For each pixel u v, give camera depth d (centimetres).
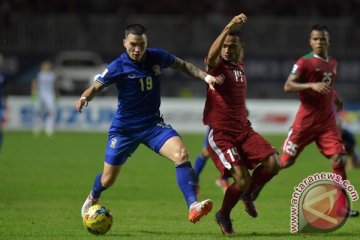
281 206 4553
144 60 3466
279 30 12156
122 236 3456
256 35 12162
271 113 11069
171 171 6531
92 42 12112
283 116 11081
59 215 4144
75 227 3725
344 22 12212
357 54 12162
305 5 13350
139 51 3366
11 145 8762
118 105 3534
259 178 3578
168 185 5578
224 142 3500
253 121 11050
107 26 12106
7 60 12038
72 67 12406
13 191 5147
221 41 3372
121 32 12131
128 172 6425
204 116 3597
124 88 3469
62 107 11162
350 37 12156
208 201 3219
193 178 3406
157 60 3488
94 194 3688
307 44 12125
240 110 3531
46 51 12081
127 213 4256
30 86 12056
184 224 3878
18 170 6391
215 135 3522
